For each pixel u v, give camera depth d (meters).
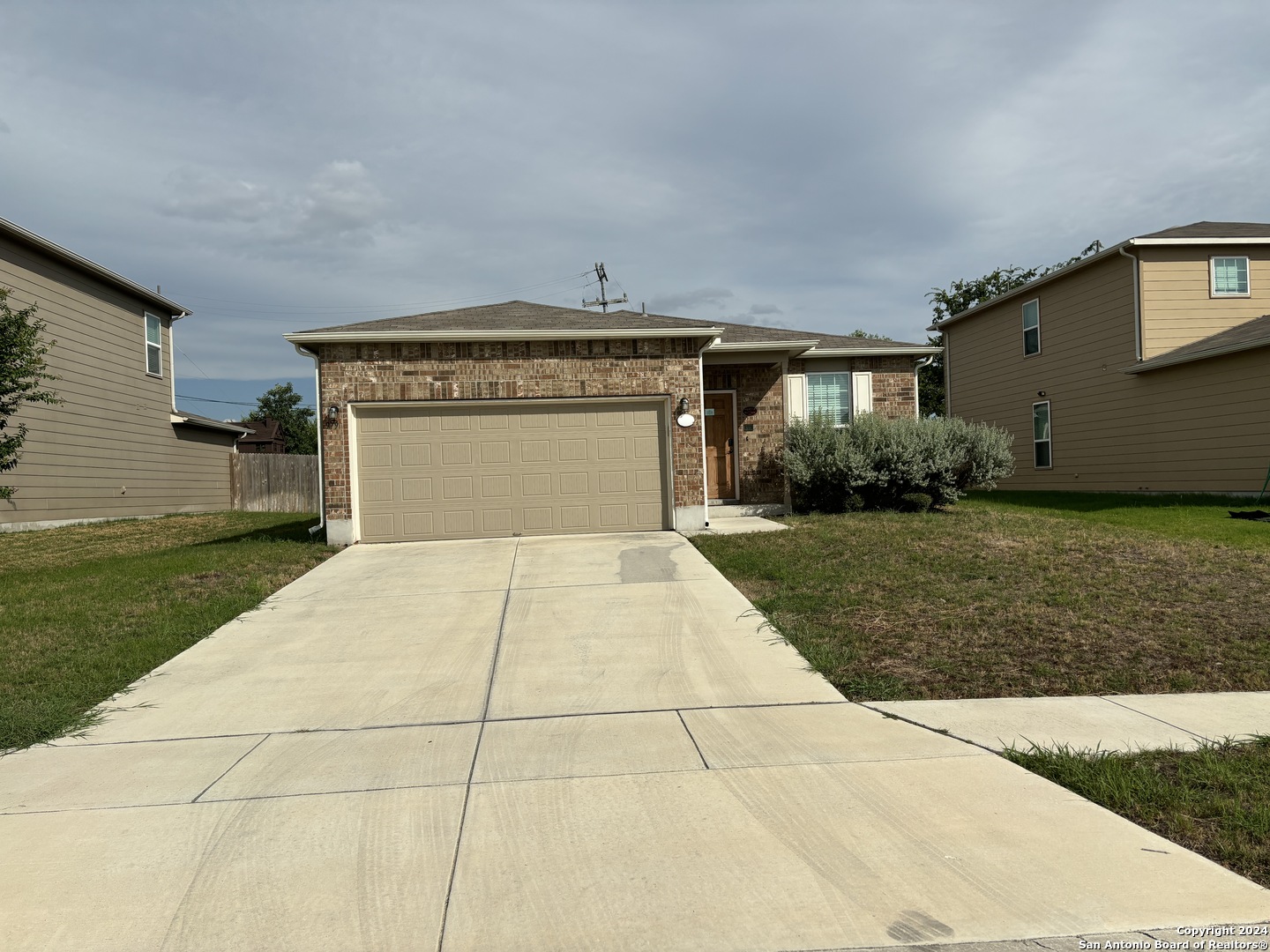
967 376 24.36
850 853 3.42
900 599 7.90
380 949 2.85
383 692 5.99
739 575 9.31
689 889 3.17
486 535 12.51
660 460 12.77
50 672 6.46
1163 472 16.86
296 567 10.57
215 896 3.23
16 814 4.06
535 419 12.63
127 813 4.05
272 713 5.60
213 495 24.17
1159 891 3.09
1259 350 14.79
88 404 18.31
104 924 3.05
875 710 5.36
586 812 3.90
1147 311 17.09
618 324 13.55
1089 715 5.15
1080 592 7.81
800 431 14.74
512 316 14.58
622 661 6.55
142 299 20.56
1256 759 4.32
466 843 3.62
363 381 12.35
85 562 12.25
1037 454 21.00
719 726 5.10
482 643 7.12
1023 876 3.21
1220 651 6.29
